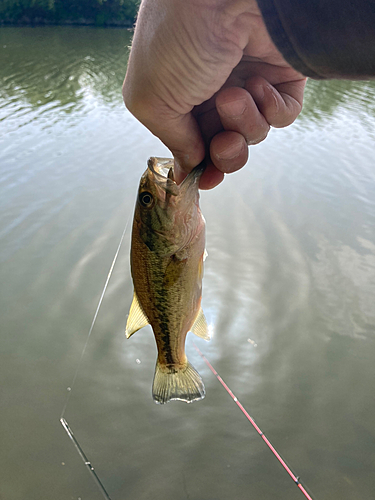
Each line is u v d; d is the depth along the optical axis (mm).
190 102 177
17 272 912
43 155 1495
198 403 653
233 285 881
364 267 918
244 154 201
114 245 1011
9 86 2383
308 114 1976
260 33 161
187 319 307
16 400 641
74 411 632
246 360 724
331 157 1488
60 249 992
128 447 587
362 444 582
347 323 778
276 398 657
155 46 159
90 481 538
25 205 1161
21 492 521
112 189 1271
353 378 677
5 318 791
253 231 1058
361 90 2490
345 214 1127
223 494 528
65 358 721
